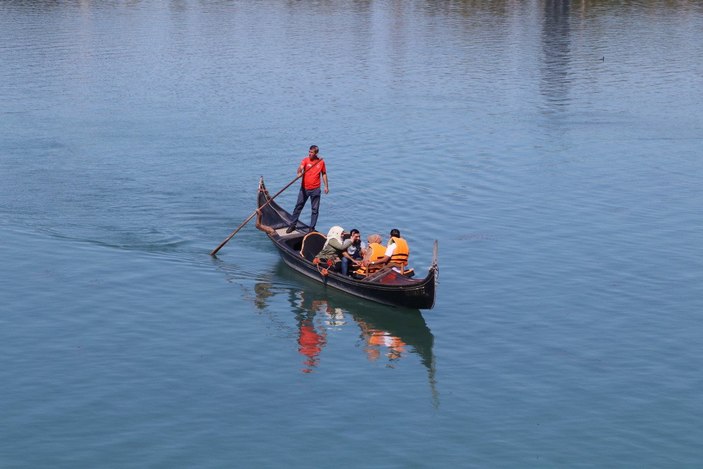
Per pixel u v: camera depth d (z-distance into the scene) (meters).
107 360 22.91
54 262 28.73
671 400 21.39
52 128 44.75
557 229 32.66
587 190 37.25
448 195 36.16
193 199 34.88
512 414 20.78
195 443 19.45
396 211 34.16
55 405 20.75
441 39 75.81
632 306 26.44
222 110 49.78
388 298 26.27
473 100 53.69
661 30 82.12
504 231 32.34
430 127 46.97
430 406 21.12
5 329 24.34
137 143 42.47
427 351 23.86
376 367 22.98
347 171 39.03
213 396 21.36
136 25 80.12
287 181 37.44
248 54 67.19
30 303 25.89
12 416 20.23
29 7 89.06
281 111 49.84
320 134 45.06
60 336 24.08
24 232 30.95
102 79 57.16
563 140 45.09
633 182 38.50
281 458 18.97
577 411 20.91
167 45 70.19
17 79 56.34
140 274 28.17
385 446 19.48
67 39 71.62
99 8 90.31
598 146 44.12
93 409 20.62
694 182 38.59
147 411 20.61
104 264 28.75
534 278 28.39
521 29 82.00
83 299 26.27
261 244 31.14
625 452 19.33
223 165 39.34
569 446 19.53
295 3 97.25
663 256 30.25
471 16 90.12
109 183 36.34
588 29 82.38
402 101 52.97
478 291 27.47
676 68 64.56
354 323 25.58
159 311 25.80
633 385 22.06
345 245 28.02
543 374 22.61
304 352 23.72
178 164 39.28
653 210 34.88
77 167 38.34
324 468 18.67
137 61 63.41
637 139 45.53
